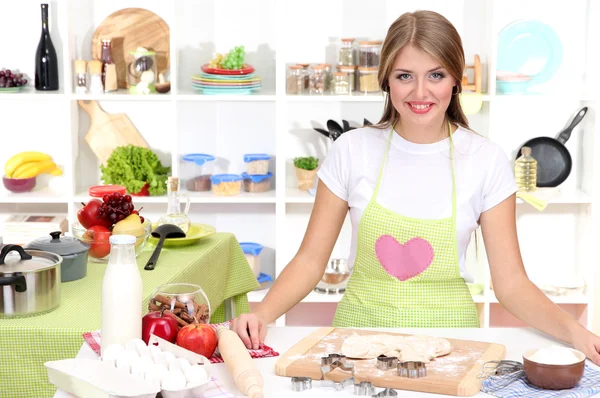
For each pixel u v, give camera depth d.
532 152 4.05
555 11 4.03
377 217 2.18
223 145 4.13
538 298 1.99
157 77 3.99
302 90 3.93
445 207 2.16
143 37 4.01
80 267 2.31
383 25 4.04
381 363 1.63
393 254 2.18
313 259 2.21
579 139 4.12
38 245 2.29
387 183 2.20
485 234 2.18
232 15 4.03
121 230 2.47
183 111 4.04
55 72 3.91
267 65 4.07
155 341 1.69
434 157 2.20
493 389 1.56
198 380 1.51
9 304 1.98
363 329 1.91
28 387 1.94
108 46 3.88
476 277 4.09
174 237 2.69
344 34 4.04
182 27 4.02
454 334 1.90
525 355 1.61
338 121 4.11
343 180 2.24
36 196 3.91
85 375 1.50
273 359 1.73
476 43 4.01
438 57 1.98
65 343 1.91
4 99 3.92
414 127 2.19
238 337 1.70
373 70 3.91
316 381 1.58
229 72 3.80
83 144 4.08
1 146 4.07
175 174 3.88
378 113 4.09
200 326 1.72
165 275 2.36
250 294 3.92
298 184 4.08
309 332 1.91
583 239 4.12
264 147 4.14
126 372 1.50
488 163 2.17
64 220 3.91
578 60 4.06
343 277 4.01
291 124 4.11
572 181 4.15
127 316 1.69
